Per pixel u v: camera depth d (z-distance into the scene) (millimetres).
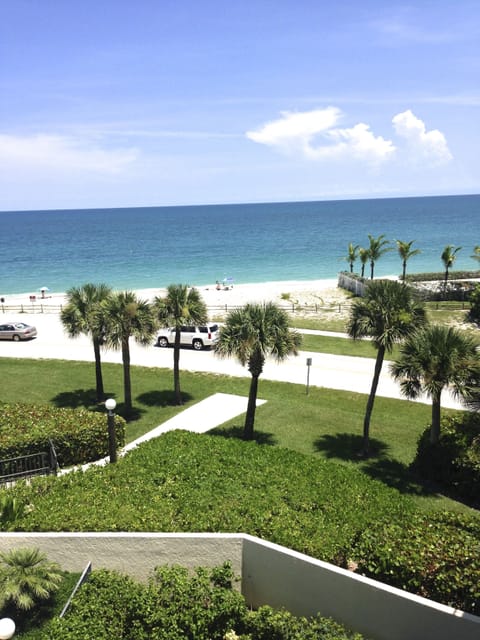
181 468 13367
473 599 8328
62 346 32844
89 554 10188
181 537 9953
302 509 11469
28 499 11992
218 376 26656
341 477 13312
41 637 8180
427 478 15914
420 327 16656
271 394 24062
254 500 11609
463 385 14602
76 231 152375
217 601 8422
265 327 17328
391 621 8547
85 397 23391
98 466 13711
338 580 8898
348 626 8969
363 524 10766
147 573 10164
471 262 76875
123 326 20094
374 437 19344
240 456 14445
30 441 15453
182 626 8141
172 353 31188
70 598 8977
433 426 15664
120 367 28156
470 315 37719
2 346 32938
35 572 9102
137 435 19359
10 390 24266
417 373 15148
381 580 8977
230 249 97250
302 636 7797
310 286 57500
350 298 49000
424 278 54375
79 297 22000
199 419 20875
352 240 109375
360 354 30828
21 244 113188
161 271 72250
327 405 22719
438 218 173375
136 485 12391
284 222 174125
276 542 9883
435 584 8578
